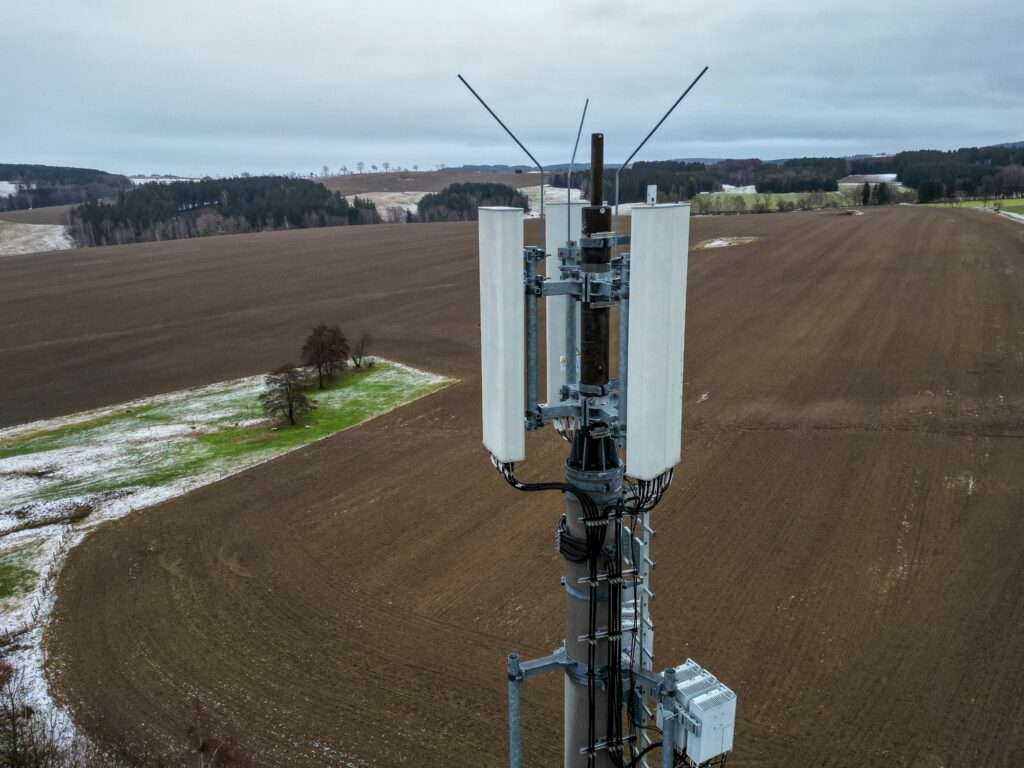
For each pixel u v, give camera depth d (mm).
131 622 19891
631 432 6660
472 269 73500
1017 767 13609
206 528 24984
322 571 21891
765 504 23484
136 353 50031
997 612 17797
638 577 7695
